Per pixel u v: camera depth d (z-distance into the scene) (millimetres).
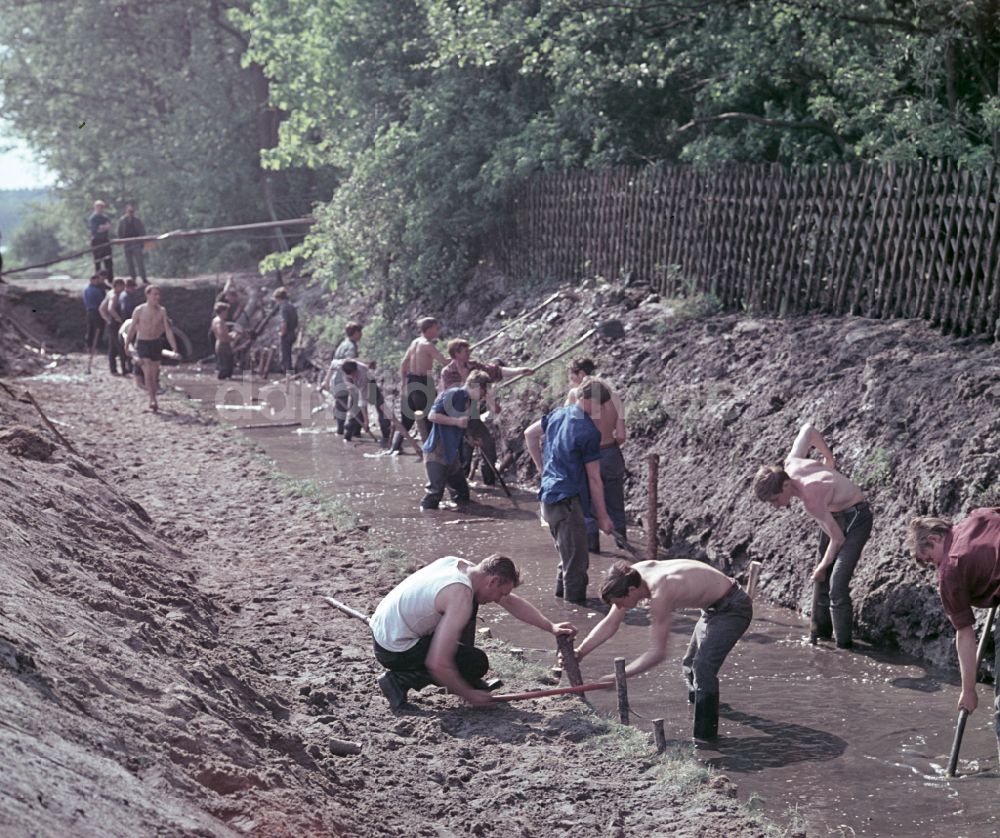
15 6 39125
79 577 6773
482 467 14664
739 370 12664
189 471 14305
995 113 11547
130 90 39594
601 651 8594
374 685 7383
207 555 10469
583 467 9898
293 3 24141
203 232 25703
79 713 4453
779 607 9734
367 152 21844
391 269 22750
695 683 6984
